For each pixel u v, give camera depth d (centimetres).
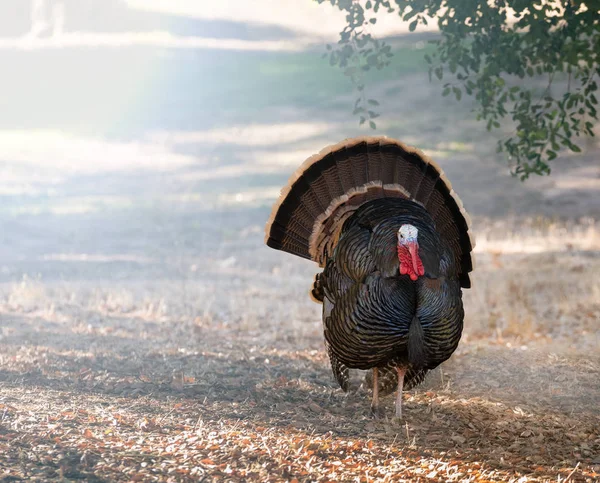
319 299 1162
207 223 3209
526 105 1447
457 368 1408
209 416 1120
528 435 1080
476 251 2611
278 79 5934
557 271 2267
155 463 919
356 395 1275
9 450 927
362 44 1400
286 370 1417
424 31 6412
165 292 2173
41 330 1695
